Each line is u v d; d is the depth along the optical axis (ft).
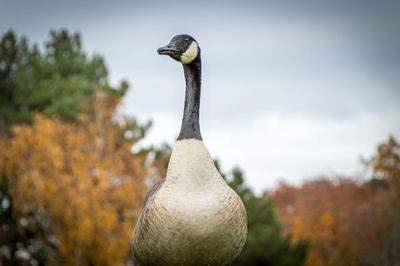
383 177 108.06
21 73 99.04
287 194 121.08
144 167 85.81
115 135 89.51
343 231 104.22
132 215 81.56
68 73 105.70
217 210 23.77
